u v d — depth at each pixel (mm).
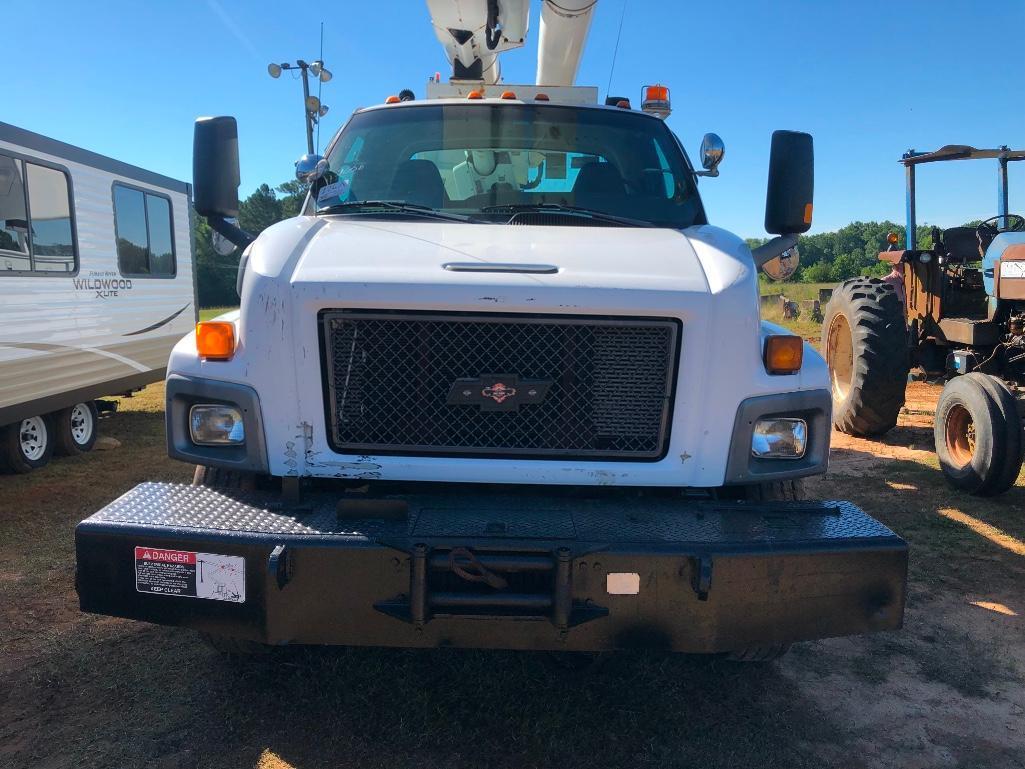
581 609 2381
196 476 2977
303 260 2707
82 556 2449
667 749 2775
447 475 2656
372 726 2867
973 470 5430
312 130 4691
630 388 2658
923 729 2930
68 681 3195
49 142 6617
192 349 2799
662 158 3881
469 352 2621
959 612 3885
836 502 2729
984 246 7152
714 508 2635
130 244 8078
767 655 3104
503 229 3162
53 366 6695
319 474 2654
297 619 2400
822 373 2746
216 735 2822
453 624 2400
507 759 2701
